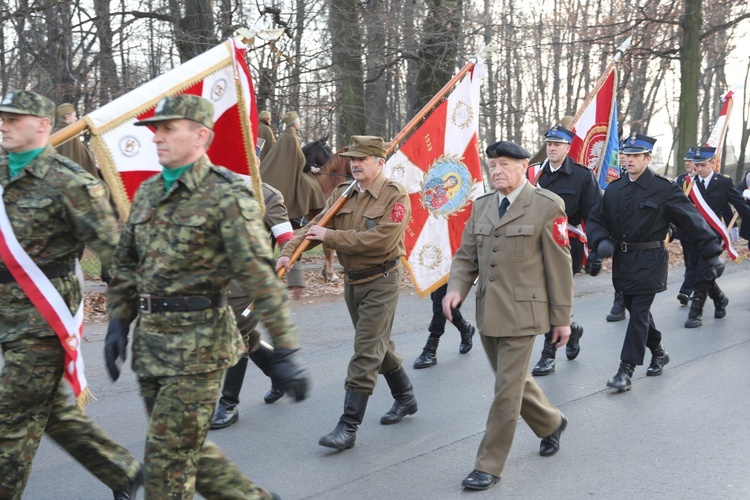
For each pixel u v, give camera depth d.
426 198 6.43
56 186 3.54
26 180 3.55
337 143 17.97
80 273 3.79
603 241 6.32
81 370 3.65
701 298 8.82
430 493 4.37
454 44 17.64
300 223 11.22
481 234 4.64
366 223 5.12
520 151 4.54
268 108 17.02
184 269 3.18
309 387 3.16
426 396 6.20
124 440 5.17
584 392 6.31
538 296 4.48
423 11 18.09
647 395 6.21
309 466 4.76
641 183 6.32
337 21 16.98
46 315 3.53
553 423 4.81
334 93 17.48
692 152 10.23
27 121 3.53
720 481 4.52
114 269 3.48
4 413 3.51
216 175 3.20
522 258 4.50
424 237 6.45
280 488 4.43
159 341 3.20
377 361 5.09
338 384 6.48
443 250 6.52
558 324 4.50
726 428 5.41
